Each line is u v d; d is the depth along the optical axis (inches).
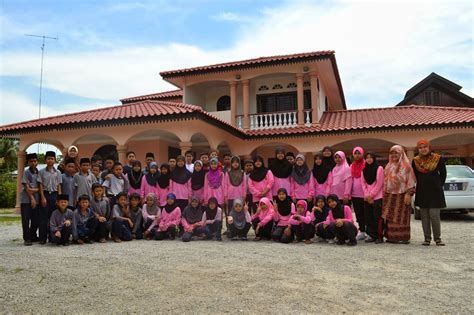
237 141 652.7
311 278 178.2
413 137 559.8
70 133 568.7
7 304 147.4
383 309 136.6
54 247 277.3
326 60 634.2
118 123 522.6
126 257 231.9
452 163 796.0
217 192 327.6
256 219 305.1
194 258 226.7
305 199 315.0
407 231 275.1
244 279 177.3
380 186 282.2
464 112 577.9
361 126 573.6
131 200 323.6
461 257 222.2
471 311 133.9
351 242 270.1
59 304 146.7
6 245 291.3
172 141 681.0
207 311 136.2
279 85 729.0
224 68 682.8
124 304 145.2
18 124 609.0
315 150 609.9
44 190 297.1
